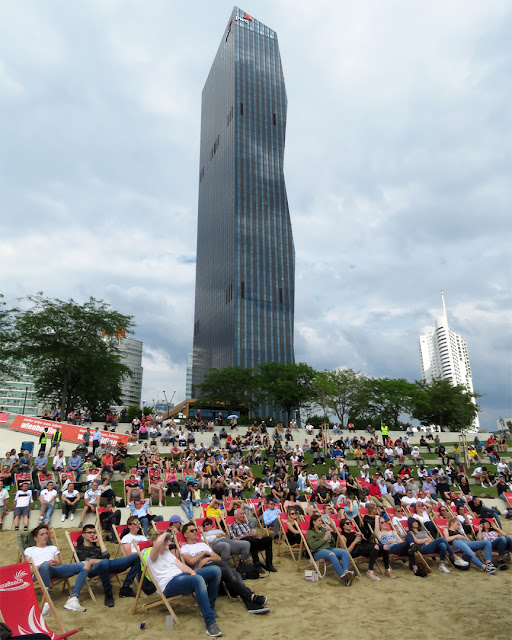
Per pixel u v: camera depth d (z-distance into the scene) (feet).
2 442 102.01
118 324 144.15
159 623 23.50
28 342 130.62
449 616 24.97
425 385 216.74
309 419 223.30
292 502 47.47
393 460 104.73
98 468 72.84
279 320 390.42
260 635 22.11
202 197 501.97
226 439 118.01
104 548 27.94
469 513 52.11
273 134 454.40
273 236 414.62
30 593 20.95
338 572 31.55
